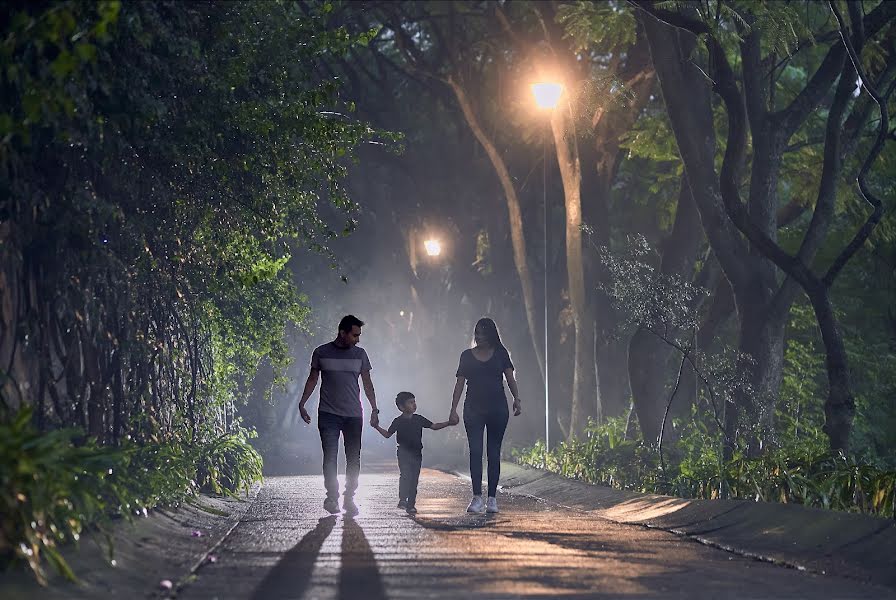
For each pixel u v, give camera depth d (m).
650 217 39.25
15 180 10.31
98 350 12.95
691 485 17.61
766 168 20.94
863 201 29.83
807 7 22.88
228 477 18.91
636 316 19.97
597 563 10.31
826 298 18.36
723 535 12.86
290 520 14.73
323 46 13.67
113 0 7.79
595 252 28.48
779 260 18.52
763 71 23.12
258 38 13.31
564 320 34.12
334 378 15.12
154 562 9.75
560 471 25.47
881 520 10.97
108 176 12.81
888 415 34.78
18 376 10.89
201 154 12.93
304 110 13.55
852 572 9.99
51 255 11.52
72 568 8.32
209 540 11.98
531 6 30.14
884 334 36.31
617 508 17.03
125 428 13.84
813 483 14.23
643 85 27.89
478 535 12.73
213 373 19.02
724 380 20.12
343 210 14.85
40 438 8.01
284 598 8.17
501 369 15.87
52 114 9.48
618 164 29.30
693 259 25.03
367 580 9.07
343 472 34.59
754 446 20.23
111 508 11.31
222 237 14.99
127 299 13.52
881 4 19.25
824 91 20.75
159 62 11.54
